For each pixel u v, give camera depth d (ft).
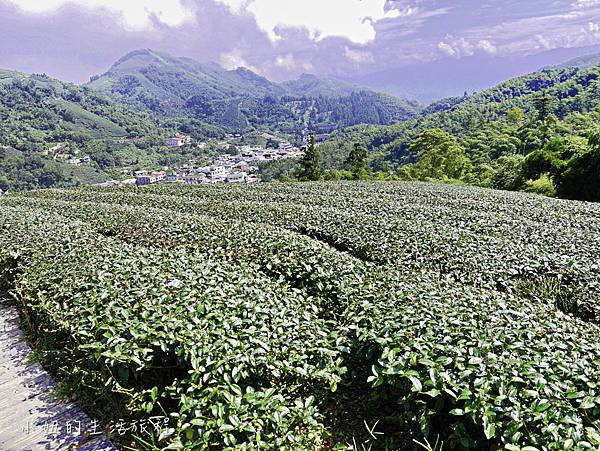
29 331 17.89
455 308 12.98
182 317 12.56
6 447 11.32
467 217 34.06
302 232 30.09
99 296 14.01
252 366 11.07
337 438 11.07
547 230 28.35
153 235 26.68
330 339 12.95
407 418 10.05
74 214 35.65
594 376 9.61
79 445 11.32
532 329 11.75
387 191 57.88
